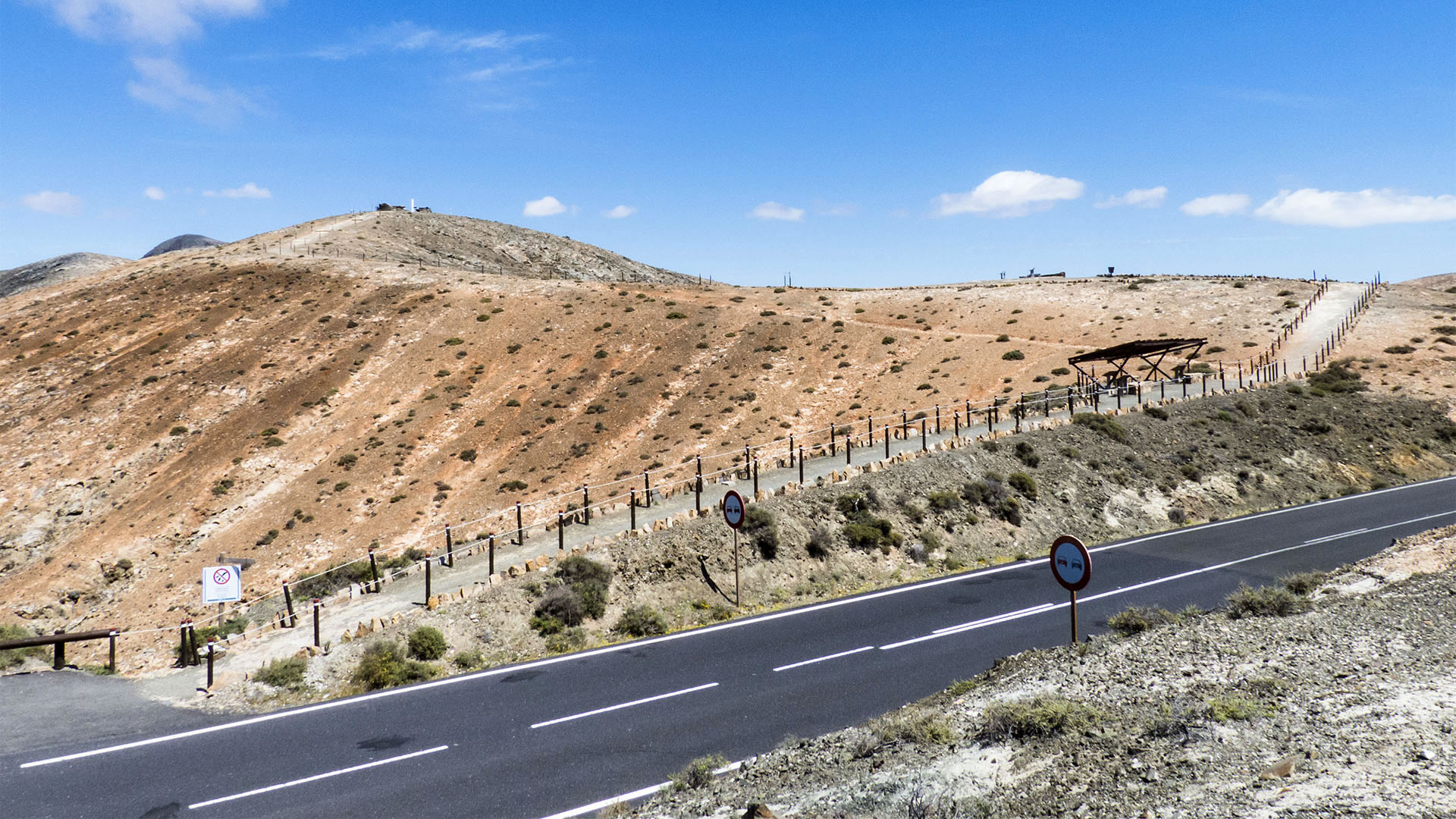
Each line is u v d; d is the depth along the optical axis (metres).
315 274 95.50
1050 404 42.59
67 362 73.00
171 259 108.00
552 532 25.62
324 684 15.95
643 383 66.44
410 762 12.29
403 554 39.03
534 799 11.05
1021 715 9.91
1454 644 10.87
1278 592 15.30
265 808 10.91
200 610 37.91
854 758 10.46
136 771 12.09
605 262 167.62
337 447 58.81
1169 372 51.69
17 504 52.50
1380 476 35.56
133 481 54.97
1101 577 22.41
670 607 20.64
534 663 17.11
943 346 66.06
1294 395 43.00
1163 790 7.56
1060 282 89.25
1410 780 6.77
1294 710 8.98
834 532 24.83
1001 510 27.95
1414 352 51.12
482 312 82.75
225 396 66.31
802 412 58.09
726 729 13.23
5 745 13.08
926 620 19.20
